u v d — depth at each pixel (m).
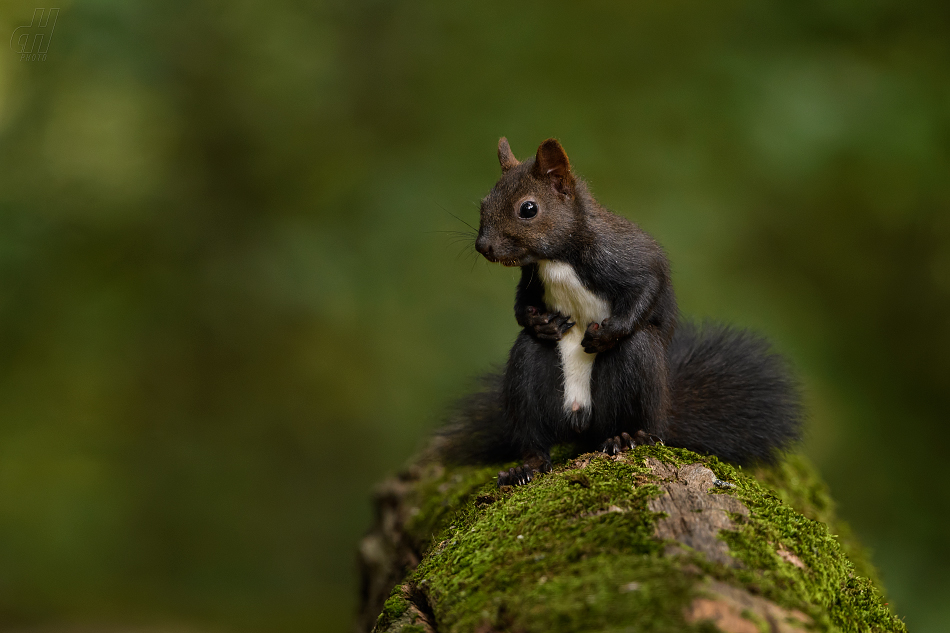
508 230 5.73
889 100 12.54
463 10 14.55
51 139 15.73
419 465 7.38
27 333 16.38
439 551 4.39
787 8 13.52
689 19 13.78
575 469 4.84
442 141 14.06
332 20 15.06
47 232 15.83
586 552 3.62
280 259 14.54
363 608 7.22
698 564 3.36
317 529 15.84
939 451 14.03
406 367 13.92
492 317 13.64
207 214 15.99
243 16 14.67
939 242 14.52
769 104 12.59
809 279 14.70
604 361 5.68
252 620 14.40
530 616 3.20
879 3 13.16
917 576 12.59
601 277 5.67
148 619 14.29
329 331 15.45
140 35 14.20
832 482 13.29
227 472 16.31
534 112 13.62
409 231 13.70
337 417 15.91
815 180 13.21
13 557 15.71
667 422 5.75
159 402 16.78
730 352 6.36
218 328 15.96
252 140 15.52
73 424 17.06
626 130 13.36
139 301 16.34
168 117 15.48
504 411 5.89
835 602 3.72
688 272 12.83
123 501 16.42
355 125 15.13
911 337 14.83
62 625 14.05
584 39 13.96
